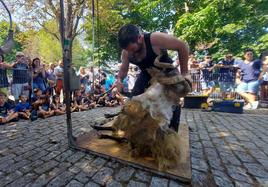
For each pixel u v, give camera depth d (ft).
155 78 8.14
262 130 14.56
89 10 52.60
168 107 7.97
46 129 14.02
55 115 20.13
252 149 10.55
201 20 43.47
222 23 46.14
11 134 12.81
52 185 6.94
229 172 7.99
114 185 6.97
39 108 18.58
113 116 15.34
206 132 13.80
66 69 9.82
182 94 7.97
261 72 26.89
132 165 8.13
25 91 20.67
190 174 7.36
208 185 7.08
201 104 25.09
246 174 7.88
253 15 45.24
